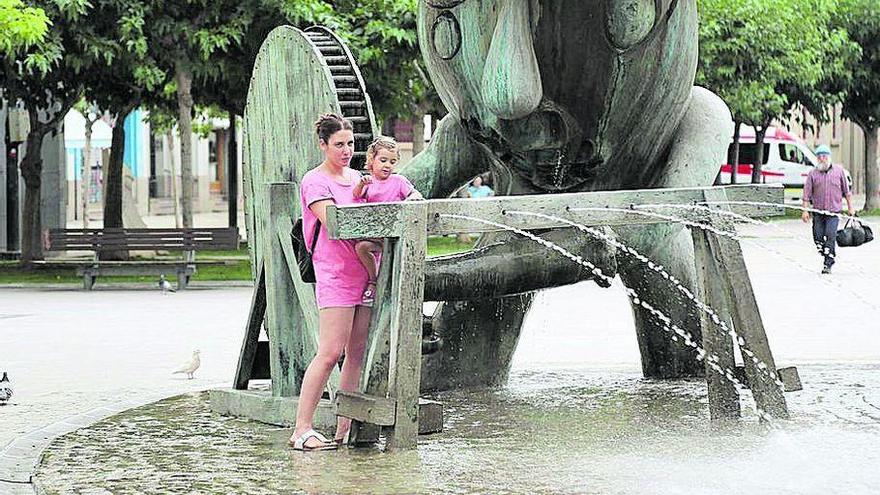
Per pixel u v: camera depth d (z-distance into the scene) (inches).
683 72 401.7
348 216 332.8
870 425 380.5
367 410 344.2
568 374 506.0
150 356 663.8
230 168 1658.5
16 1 1025.5
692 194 379.9
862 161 3125.0
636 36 380.8
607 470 320.5
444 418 397.4
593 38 383.9
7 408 506.3
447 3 401.1
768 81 1628.9
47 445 372.2
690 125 420.8
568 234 386.6
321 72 406.0
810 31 1724.9
